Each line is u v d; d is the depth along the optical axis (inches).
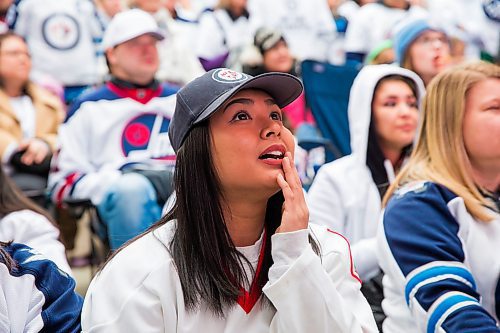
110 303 69.3
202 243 69.7
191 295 68.9
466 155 97.2
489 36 295.3
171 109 179.3
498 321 93.7
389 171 136.4
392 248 91.3
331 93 181.9
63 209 174.9
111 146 174.6
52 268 79.0
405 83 138.6
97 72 249.3
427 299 86.1
